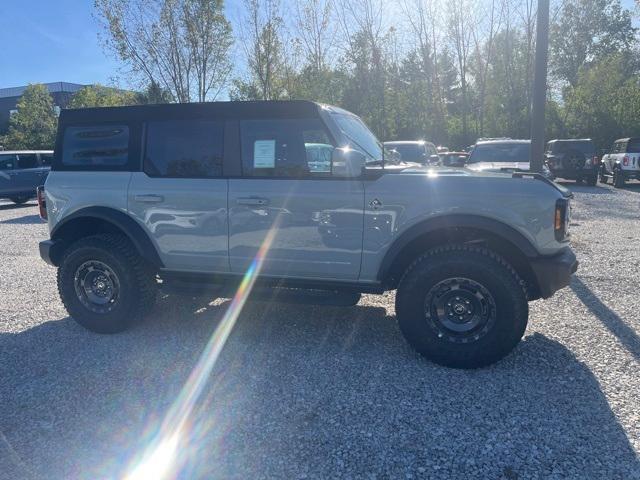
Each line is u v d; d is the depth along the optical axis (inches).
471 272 157.1
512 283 156.4
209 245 185.6
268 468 116.9
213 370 166.1
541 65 295.7
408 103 1144.8
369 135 215.5
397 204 166.1
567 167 788.0
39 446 127.3
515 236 159.9
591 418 133.3
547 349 176.7
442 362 163.6
